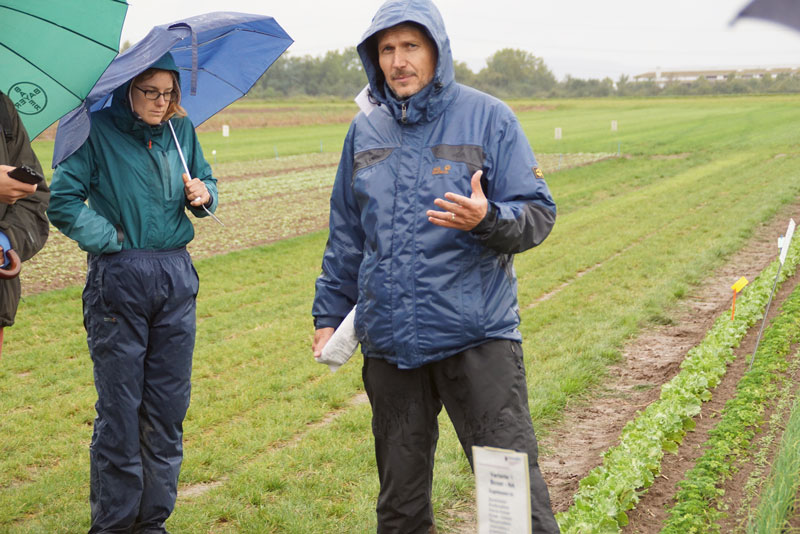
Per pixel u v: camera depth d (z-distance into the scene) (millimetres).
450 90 2949
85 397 6570
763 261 11406
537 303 9531
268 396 6559
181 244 3818
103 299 3627
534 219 2842
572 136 43375
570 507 4234
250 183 24609
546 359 7211
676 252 12086
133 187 3637
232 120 62594
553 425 5754
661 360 7203
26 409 6383
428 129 2965
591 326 8227
